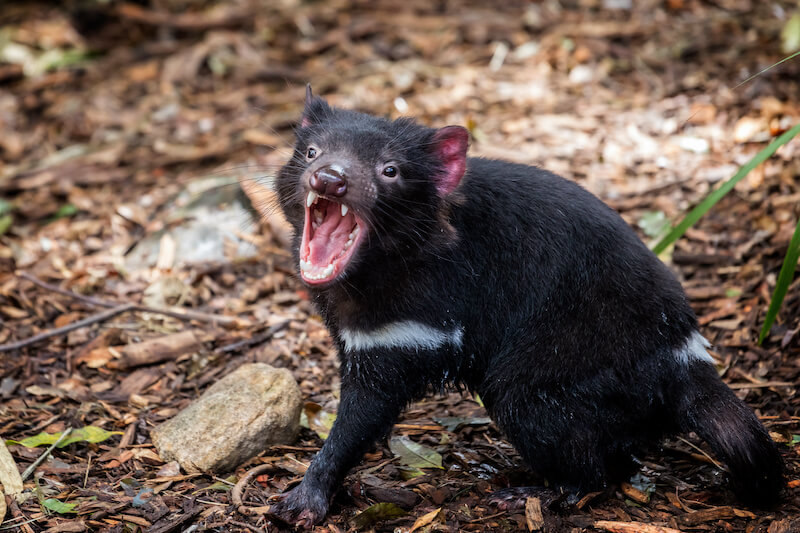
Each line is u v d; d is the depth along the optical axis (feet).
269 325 23.89
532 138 30.66
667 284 16.83
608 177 28.35
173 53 40.09
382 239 16.26
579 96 33.04
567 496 16.61
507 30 37.93
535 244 16.66
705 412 16.26
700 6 37.68
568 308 16.40
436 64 36.45
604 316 16.30
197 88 37.58
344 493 16.94
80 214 30.07
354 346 16.67
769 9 36.63
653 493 17.16
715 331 22.29
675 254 24.90
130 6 42.32
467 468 18.12
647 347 16.30
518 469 18.11
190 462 17.54
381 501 16.83
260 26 40.86
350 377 16.78
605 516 16.38
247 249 27.32
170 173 32.14
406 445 18.75
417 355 16.52
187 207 28.94
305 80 36.91
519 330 16.69
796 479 17.03
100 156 33.35
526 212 16.84
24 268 26.94
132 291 25.82
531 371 16.38
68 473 17.53
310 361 22.45
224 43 39.60
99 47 41.09
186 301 25.26
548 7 39.40
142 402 20.52
